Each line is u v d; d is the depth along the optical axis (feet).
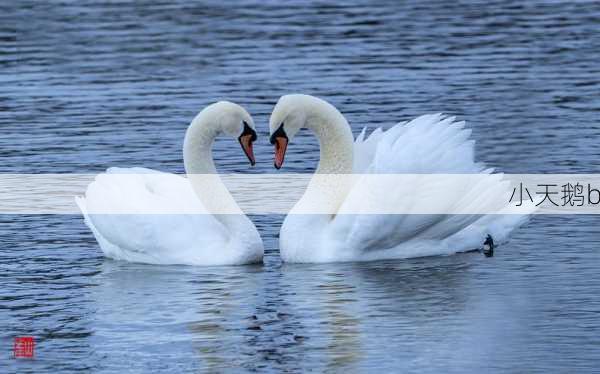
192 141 59.11
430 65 98.94
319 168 59.67
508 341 47.37
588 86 91.61
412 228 58.54
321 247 58.65
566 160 73.15
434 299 52.44
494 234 60.34
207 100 89.81
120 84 95.50
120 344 47.65
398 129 59.72
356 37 109.09
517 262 57.67
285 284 54.95
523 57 101.14
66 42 109.91
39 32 113.60
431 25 113.70
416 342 47.37
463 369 44.65
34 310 51.67
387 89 91.50
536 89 90.94
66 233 63.41
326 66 99.04
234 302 52.42
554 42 106.32
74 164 74.95
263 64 100.17
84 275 56.75
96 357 46.34
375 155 59.47
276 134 59.26
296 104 59.11
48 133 82.43
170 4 124.57
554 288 53.57
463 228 59.36
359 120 82.94
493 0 124.47
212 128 58.90
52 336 48.65
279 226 64.39
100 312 51.29
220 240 58.70
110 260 59.52
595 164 72.28
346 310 51.11
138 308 51.80
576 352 46.16
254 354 46.37
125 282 55.62
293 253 58.70
